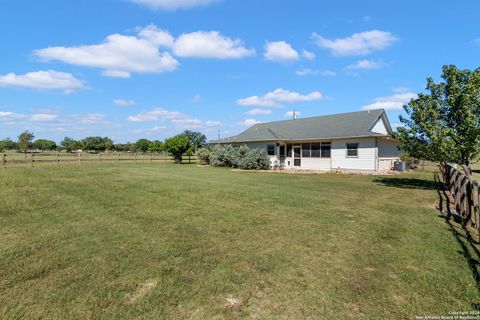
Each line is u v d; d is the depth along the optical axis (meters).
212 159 26.48
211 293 3.43
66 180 13.56
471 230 6.01
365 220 6.72
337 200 9.19
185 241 5.18
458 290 3.54
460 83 10.95
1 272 3.86
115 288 3.49
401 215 7.27
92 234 5.49
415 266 4.23
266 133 25.73
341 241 5.26
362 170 19.53
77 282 3.62
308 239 5.35
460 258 4.50
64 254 4.50
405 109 12.27
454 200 8.65
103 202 8.43
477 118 10.23
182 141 32.59
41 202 8.31
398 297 3.40
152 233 5.60
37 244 4.92
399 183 14.05
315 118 26.33
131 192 10.27
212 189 11.16
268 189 11.43
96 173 17.75
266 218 6.79
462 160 10.73
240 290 3.51
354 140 19.91
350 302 3.28
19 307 3.07
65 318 2.90
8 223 6.18
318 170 21.72
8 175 15.28
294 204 8.41
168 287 3.54
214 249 4.81
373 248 4.92
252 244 5.07
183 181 13.87
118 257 4.41
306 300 3.31
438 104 11.36
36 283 3.59
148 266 4.12
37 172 17.55
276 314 3.05
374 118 20.92
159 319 2.92
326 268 4.14
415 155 12.30
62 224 6.14
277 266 4.18
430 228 6.12
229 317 2.98
